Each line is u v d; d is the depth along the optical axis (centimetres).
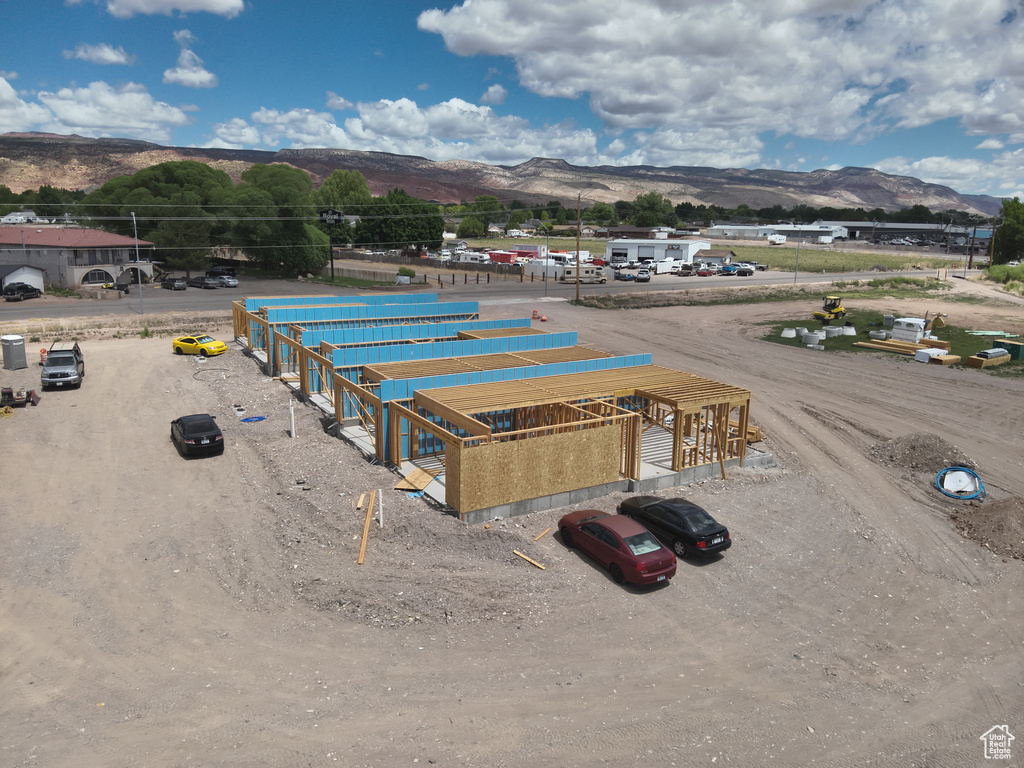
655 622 1386
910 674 1242
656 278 9388
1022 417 3012
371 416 2388
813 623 1416
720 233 17988
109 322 5016
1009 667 1275
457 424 1966
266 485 2086
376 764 956
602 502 1978
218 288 7381
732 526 1881
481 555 1631
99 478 2148
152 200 8762
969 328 5325
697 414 2209
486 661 1227
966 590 1587
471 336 3353
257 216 8731
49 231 7669
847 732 1066
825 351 4466
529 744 1008
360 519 1780
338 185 14700
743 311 6322
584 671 1206
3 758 960
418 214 13025
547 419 2273
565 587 1501
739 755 1002
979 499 2148
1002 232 11319
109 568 1580
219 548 1680
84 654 1244
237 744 997
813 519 1970
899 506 2100
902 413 3081
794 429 2858
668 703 1121
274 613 1391
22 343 3569
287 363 3550
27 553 1645
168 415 2845
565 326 5431
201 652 1251
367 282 8456
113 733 1021
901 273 10012
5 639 1292
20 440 2502
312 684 1152
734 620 1412
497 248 14275
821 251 14375
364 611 1384
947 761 1005
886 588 1586
